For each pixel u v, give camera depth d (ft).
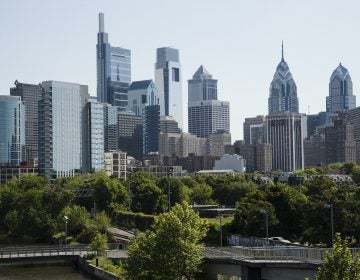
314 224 392.47
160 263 283.18
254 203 481.87
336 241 181.37
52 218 640.99
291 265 271.28
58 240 595.47
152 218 605.73
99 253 455.22
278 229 473.26
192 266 288.92
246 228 465.47
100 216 600.80
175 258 284.00
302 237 403.75
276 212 479.82
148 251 287.28
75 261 467.11
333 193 412.57
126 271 313.53
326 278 174.19
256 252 310.04
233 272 311.68
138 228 627.05
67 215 608.60
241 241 450.30
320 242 384.68
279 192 487.61
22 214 642.63
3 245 599.98
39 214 638.12
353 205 398.21
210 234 489.67
